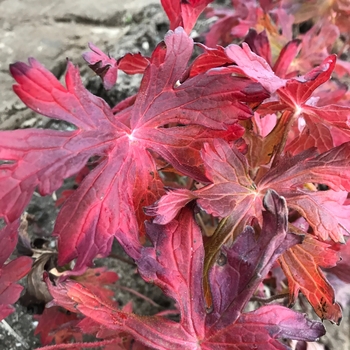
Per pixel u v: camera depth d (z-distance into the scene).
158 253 0.13
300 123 0.18
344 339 0.24
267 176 0.15
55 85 0.13
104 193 0.14
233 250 0.13
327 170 0.14
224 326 0.13
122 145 0.14
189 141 0.15
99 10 0.38
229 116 0.14
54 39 0.35
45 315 0.20
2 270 0.14
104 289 0.21
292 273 0.15
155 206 0.13
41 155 0.12
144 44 0.37
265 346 0.12
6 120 0.32
